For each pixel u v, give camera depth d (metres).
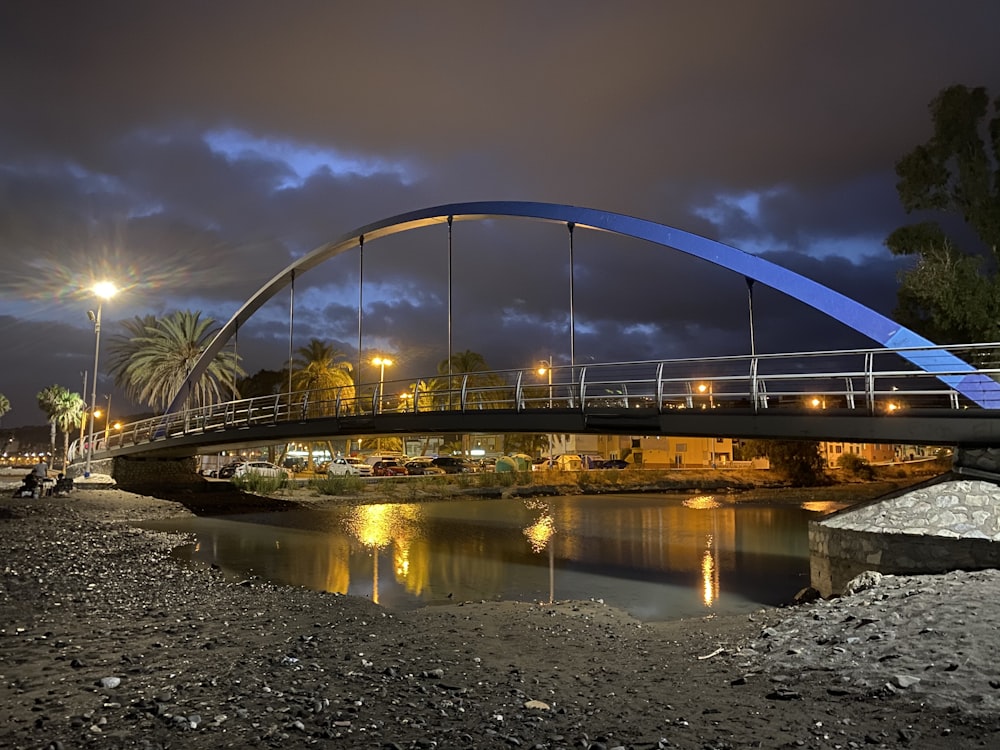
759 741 5.75
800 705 6.82
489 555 23.17
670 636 11.31
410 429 25.72
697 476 62.06
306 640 9.73
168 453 45.16
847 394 15.75
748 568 20.44
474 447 93.06
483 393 69.38
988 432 13.77
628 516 37.22
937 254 25.19
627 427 19.27
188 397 49.06
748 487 60.72
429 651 9.50
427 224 35.00
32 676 7.50
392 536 28.16
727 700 7.12
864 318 19.17
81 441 60.44
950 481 13.77
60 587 14.02
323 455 88.06
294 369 68.94
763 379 17.22
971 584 10.52
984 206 25.28
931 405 18.53
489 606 14.31
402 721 6.16
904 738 5.69
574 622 12.49
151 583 15.33
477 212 31.69
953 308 24.92
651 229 25.12
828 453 89.31
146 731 5.76
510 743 5.66
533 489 52.31
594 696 7.34
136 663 8.13
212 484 45.62
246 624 11.00
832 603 11.70
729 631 11.28
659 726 6.20
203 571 17.94
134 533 26.55
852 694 7.05
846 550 13.73
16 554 18.64
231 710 6.32
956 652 7.76
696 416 17.92
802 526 32.47
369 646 9.62
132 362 59.75
